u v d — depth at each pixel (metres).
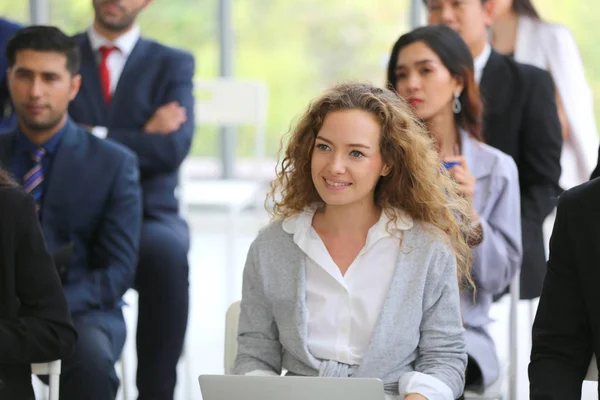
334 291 2.76
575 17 7.16
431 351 2.76
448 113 3.65
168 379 4.36
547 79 4.27
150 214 4.69
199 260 7.44
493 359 3.31
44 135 3.88
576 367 2.52
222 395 2.44
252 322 2.83
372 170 2.73
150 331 4.36
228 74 7.98
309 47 7.93
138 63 4.91
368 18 7.80
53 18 8.04
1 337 2.81
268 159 8.05
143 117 4.87
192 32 7.97
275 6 7.91
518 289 3.63
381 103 2.76
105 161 3.93
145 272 4.38
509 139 4.21
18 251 2.90
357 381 2.34
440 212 2.86
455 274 2.78
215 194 6.05
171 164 4.71
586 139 4.97
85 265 3.89
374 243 2.78
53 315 2.90
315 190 2.88
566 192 2.55
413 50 3.58
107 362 3.50
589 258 2.47
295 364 2.79
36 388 4.95
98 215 3.89
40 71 3.79
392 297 2.73
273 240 2.83
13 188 2.94
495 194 3.55
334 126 2.72
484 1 4.36
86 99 4.88
